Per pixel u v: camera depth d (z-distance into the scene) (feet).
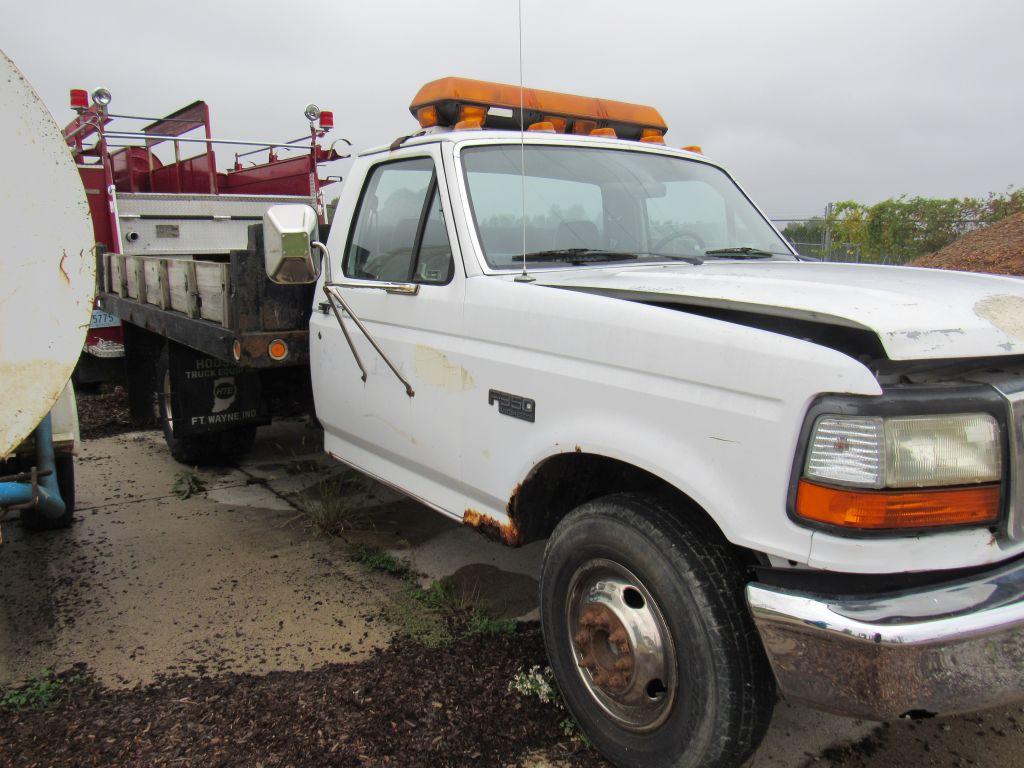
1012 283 8.23
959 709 6.12
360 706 9.14
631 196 11.85
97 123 24.73
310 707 9.12
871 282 7.93
